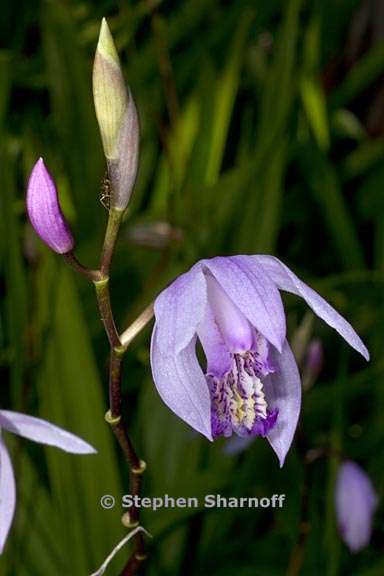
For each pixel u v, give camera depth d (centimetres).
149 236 62
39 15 79
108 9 81
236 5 75
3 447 45
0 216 56
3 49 80
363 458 65
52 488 51
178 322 40
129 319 61
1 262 62
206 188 65
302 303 63
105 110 37
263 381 43
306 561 56
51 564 51
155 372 41
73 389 52
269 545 58
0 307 64
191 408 41
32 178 38
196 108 74
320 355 50
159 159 78
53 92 66
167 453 56
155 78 77
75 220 66
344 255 71
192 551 58
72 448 44
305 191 79
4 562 51
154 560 55
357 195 79
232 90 74
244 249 62
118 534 51
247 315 40
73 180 66
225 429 42
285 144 63
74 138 66
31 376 55
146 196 78
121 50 82
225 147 85
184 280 40
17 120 78
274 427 43
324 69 91
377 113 90
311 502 58
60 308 53
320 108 77
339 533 54
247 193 63
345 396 61
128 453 41
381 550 61
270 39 86
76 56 66
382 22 88
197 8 74
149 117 75
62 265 54
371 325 70
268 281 40
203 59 77
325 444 63
